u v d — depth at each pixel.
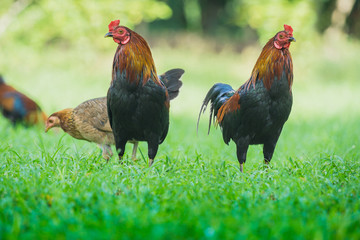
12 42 24.77
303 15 28.25
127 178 7.19
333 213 5.72
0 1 24.27
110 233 4.86
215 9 47.44
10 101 13.68
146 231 4.95
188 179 7.44
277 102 7.82
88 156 8.62
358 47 33.53
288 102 7.93
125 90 7.74
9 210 5.69
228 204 6.13
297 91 26.53
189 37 41.09
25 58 25.23
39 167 7.70
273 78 7.73
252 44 40.50
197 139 12.70
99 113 9.14
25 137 11.78
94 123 9.13
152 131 8.10
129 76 7.68
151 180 7.12
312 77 30.16
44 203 5.98
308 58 30.19
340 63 31.05
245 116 7.95
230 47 40.03
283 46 7.68
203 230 4.96
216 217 5.47
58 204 5.84
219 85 9.69
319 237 4.76
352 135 13.43
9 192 6.41
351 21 35.97
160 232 4.79
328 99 23.84
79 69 28.22
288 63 7.79
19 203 6.03
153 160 8.34
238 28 45.06
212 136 13.74
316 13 32.06
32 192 6.32
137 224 5.10
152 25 45.75
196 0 45.34
